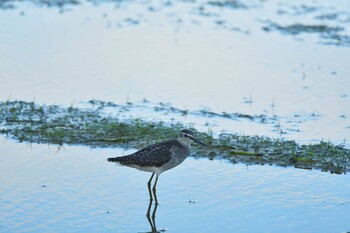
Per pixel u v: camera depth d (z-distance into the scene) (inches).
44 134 653.3
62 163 595.5
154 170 540.1
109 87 789.9
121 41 952.9
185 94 776.3
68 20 1043.3
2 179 558.3
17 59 870.4
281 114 722.8
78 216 500.1
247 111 730.8
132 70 846.5
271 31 1009.5
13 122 677.9
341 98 767.7
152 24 1035.3
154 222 497.0
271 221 495.5
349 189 550.0
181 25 1033.5
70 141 641.0
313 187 553.9
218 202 529.0
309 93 782.5
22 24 1013.2
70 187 548.1
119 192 546.3
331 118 710.5
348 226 486.3
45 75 820.0
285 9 1127.6
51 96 755.4
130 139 645.9
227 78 828.0
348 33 995.3
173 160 544.4
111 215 505.0
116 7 1131.9
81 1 1163.9
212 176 578.6
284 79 827.4
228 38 975.6
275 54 914.1
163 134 653.3
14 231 472.7
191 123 689.6
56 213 502.9
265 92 785.6
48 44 931.3
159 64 869.8
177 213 512.4
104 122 680.4
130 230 483.8
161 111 724.7
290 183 562.3
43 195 530.9
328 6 1145.4
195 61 883.4
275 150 620.7
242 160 609.9
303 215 504.4
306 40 969.5
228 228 486.6
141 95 770.2
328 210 511.8
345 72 848.3
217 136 655.8
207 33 997.2
